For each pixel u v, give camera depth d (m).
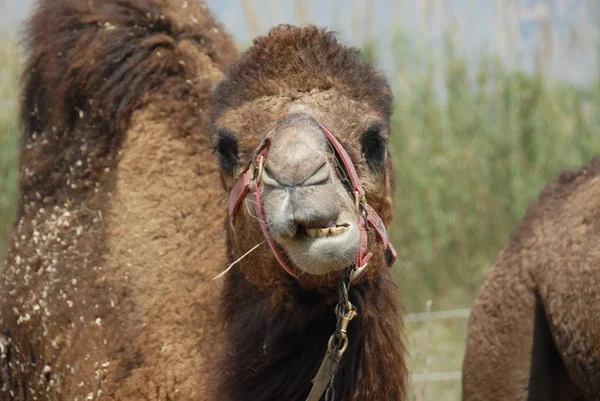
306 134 12.06
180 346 16.05
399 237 37.91
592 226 20.03
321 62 13.55
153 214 17.27
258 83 13.51
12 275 18.34
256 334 13.97
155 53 18.45
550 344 21.20
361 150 13.21
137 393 15.93
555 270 20.36
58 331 17.20
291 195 11.58
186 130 17.95
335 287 12.98
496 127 38.44
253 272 13.29
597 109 37.97
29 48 19.61
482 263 37.03
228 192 13.72
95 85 18.44
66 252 17.73
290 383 13.72
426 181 37.88
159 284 16.61
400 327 14.53
